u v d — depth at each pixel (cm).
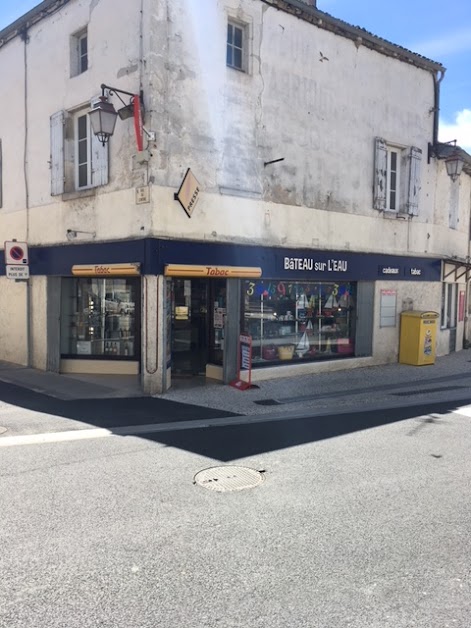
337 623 280
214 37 929
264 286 1048
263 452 579
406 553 355
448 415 765
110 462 543
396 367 1237
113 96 927
